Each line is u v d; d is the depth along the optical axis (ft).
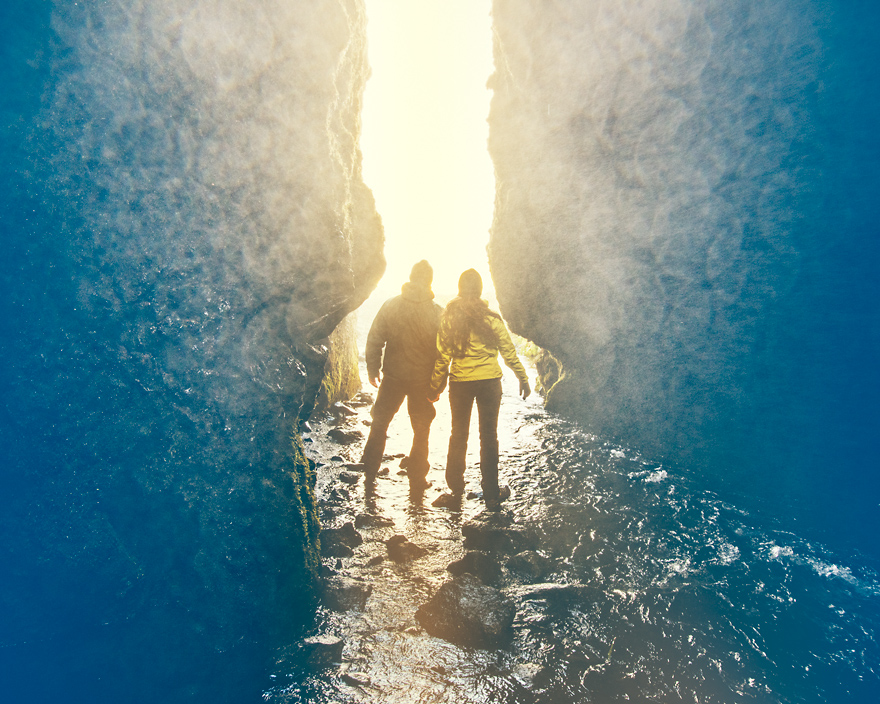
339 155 9.03
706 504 12.43
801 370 11.69
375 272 11.15
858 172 10.56
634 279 15.26
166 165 6.84
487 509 12.72
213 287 7.23
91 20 6.28
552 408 21.34
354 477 14.55
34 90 6.18
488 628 8.07
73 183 6.44
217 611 7.15
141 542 6.79
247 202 7.41
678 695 6.82
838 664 7.34
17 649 6.29
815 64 10.79
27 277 6.33
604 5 14.24
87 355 6.59
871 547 10.40
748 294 12.51
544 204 17.48
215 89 7.00
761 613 8.48
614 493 13.25
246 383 7.53
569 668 7.34
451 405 13.29
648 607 8.70
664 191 13.88
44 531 6.43
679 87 13.03
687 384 14.35
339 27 8.16
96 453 6.61
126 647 6.61
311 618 8.34
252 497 7.58
